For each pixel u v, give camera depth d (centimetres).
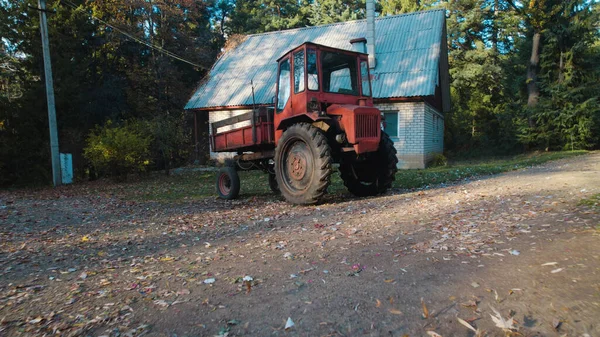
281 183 687
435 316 213
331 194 791
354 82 705
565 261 274
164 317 234
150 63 2050
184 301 258
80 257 397
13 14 1565
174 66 2131
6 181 1487
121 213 711
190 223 564
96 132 1609
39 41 1562
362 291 256
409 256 322
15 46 1592
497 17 2638
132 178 1501
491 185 708
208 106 1739
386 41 1673
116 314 241
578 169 884
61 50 1692
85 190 1187
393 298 240
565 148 1689
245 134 791
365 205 599
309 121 668
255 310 238
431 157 1521
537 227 372
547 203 476
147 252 405
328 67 675
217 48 2894
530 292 232
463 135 2412
